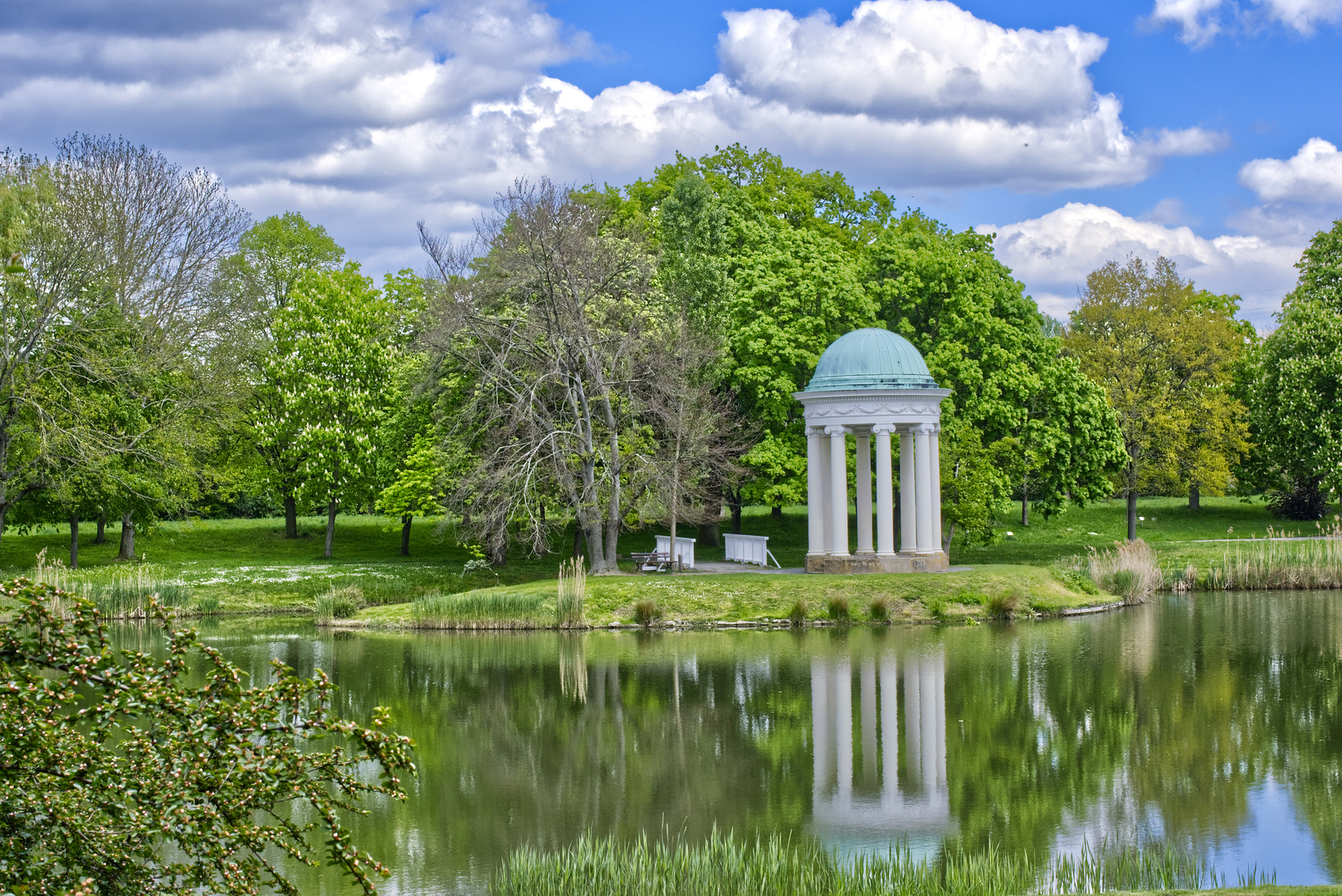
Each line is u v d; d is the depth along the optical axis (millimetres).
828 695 24062
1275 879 13180
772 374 46094
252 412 52562
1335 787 17047
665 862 13594
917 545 41469
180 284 45312
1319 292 56812
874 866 13531
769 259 48688
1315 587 43125
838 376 39219
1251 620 34656
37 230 39625
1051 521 62125
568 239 38906
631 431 41406
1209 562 45812
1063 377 49000
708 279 46188
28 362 40188
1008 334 47312
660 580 38281
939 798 16797
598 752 19812
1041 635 32125
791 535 56219
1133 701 23047
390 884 13539
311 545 56500
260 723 7949
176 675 8219
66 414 41188
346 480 51219
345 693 25016
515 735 21062
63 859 7711
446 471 41938
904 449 41875
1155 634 31984
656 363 40031
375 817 16281
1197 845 14523
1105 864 13734
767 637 32562
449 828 15719
